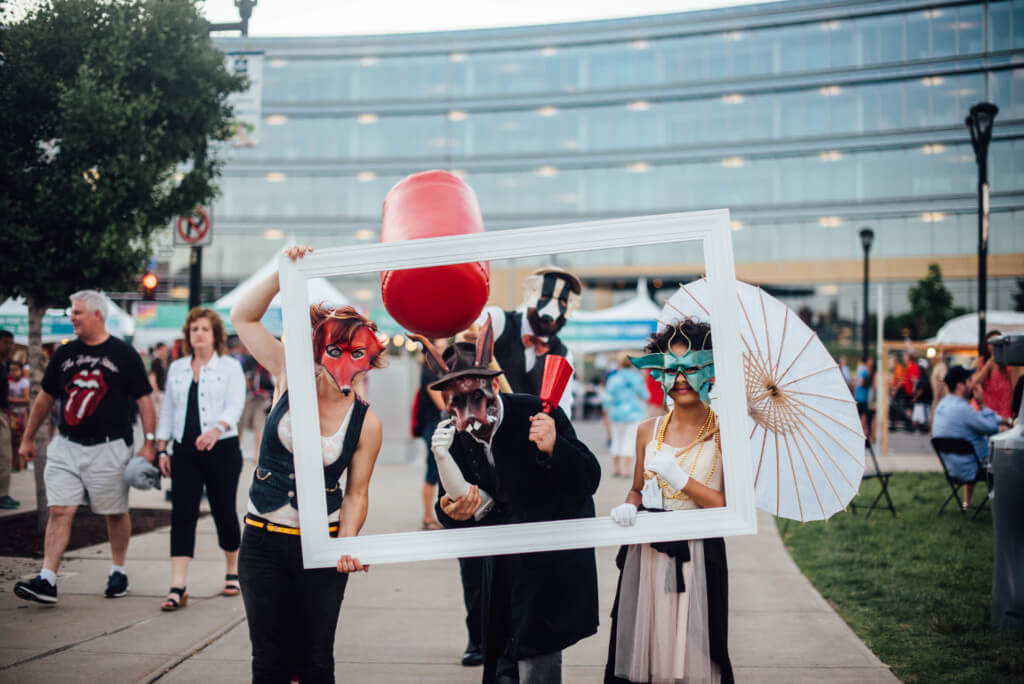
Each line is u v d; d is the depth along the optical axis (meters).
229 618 4.98
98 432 5.25
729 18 43.69
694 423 3.18
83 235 7.49
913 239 41.47
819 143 42.59
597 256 42.72
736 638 4.65
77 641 4.47
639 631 3.08
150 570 6.27
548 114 46.25
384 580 6.21
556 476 3.06
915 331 37.34
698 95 44.41
